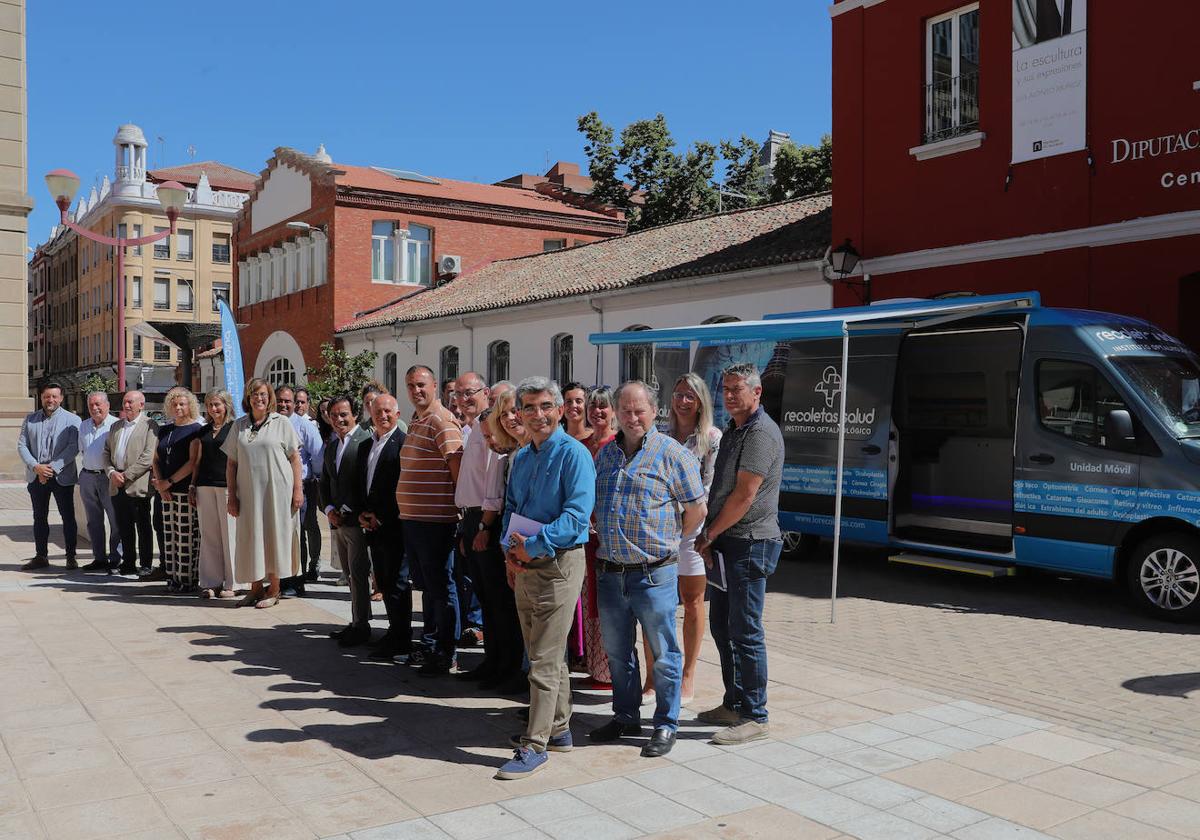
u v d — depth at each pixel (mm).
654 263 19859
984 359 9633
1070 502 8523
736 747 4914
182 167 64312
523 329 22500
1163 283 11039
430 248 31906
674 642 4906
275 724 5219
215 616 7945
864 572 10477
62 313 73438
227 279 60406
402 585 6723
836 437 10609
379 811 4082
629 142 36125
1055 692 5980
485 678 6020
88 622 7648
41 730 5082
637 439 4910
